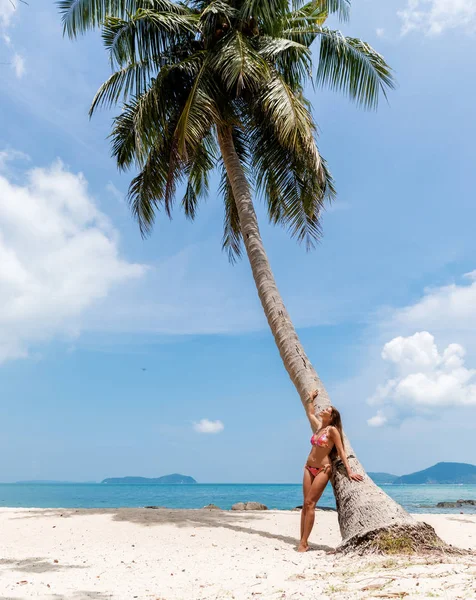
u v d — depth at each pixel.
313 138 11.46
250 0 11.91
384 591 4.48
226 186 15.13
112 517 11.11
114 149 13.86
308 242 13.90
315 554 7.40
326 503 37.06
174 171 12.31
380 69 13.34
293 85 13.85
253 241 11.52
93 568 6.30
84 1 12.72
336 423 8.35
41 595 4.73
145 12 12.35
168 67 12.38
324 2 13.41
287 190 13.77
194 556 7.14
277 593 4.81
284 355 9.94
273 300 10.58
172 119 12.95
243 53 11.45
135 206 13.74
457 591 4.24
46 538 8.77
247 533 9.32
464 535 9.23
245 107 13.27
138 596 4.79
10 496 69.38
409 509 26.45
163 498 59.25
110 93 13.30
